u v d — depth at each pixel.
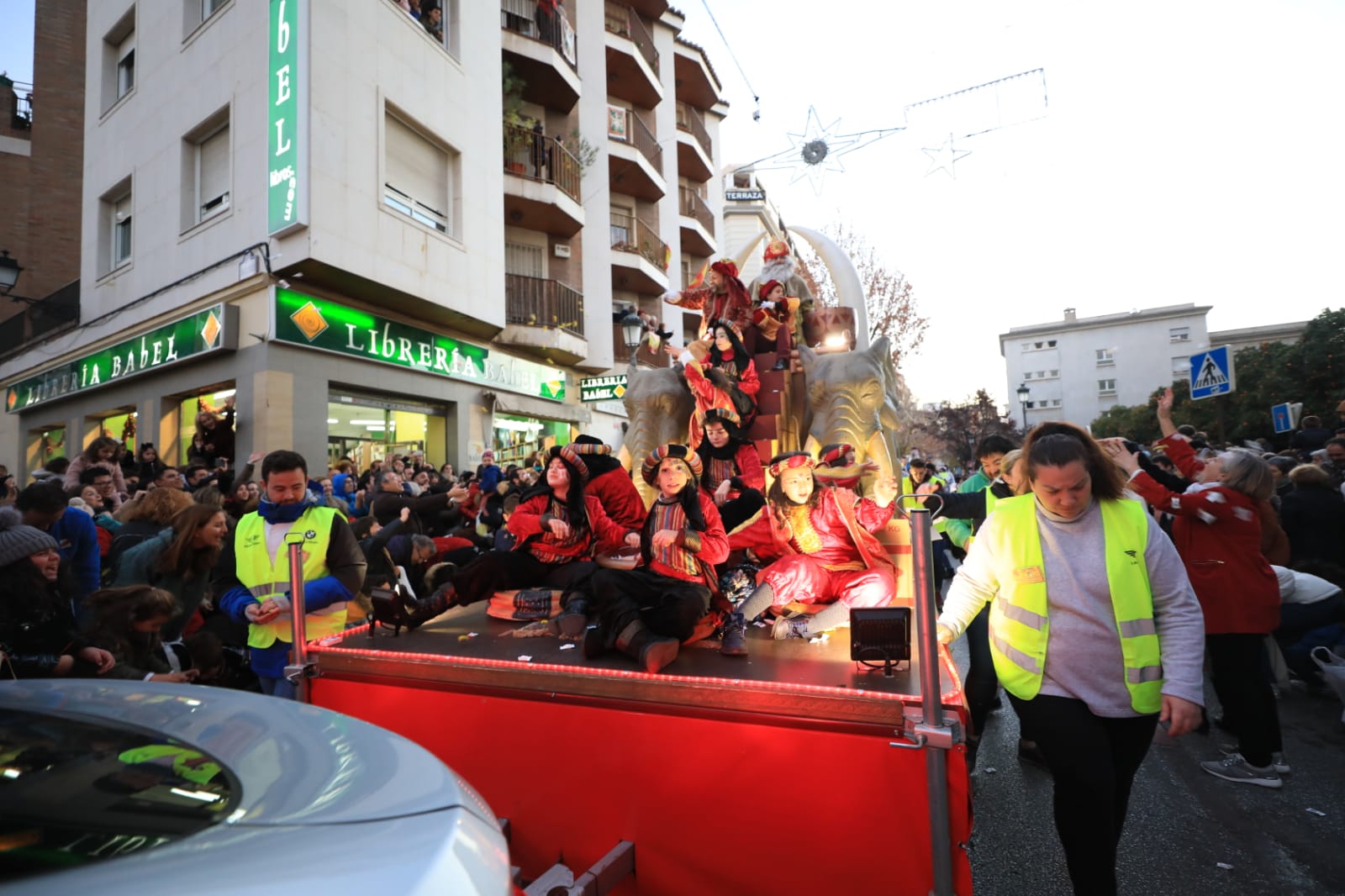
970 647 4.39
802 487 3.29
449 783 1.32
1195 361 8.60
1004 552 2.43
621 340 22.30
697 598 2.74
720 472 4.76
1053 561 2.34
